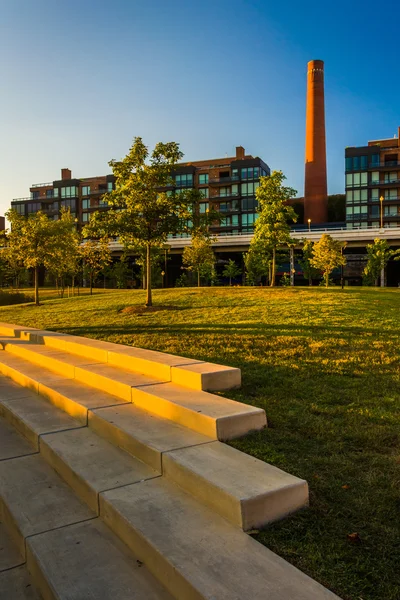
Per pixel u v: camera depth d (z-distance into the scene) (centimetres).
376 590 232
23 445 495
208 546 267
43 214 2381
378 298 1853
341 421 468
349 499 320
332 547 268
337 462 374
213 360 773
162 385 562
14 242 2339
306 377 644
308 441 420
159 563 261
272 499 298
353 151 8144
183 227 1625
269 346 865
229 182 8675
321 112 8206
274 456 382
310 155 8256
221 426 415
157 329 1162
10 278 5994
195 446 392
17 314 1933
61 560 282
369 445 410
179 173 9006
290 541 275
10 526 347
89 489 353
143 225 1605
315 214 8194
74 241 3061
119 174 1611
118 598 248
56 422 521
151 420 470
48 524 327
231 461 356
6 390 699
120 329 1212
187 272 8062
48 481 402
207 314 1410
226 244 7019
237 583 233
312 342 882
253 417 439
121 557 287
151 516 303
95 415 486
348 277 7925
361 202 8088
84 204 9875
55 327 1370
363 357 751
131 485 353
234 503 292
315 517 301
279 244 3056
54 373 751
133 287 8069
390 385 595
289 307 1484
